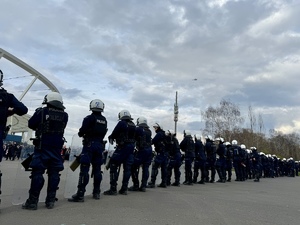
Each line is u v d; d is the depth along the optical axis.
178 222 4.73
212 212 5.76
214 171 14.56
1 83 5.03
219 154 15.22
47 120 5.50
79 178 6.29
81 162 6.32
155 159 10.26
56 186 5.55
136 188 8.87
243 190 10.90
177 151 11.38
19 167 5.77
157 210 5.66
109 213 5.15
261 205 7.12
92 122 6.46
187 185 12.00
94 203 6.13
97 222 4.47
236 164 17.23
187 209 5.95
